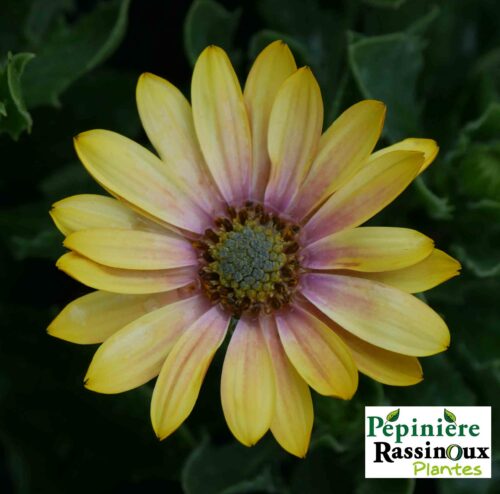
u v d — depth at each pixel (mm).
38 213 254
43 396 248
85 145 199
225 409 199
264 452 243
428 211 238
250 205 213
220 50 205
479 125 236
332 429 231
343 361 198
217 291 212
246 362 205
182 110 208
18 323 246
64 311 201
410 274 204
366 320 203
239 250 211
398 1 241
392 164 201
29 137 255
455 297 246
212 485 233
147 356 202
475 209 237
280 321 210
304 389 202
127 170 203
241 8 260
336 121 205
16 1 257
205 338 208
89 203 204
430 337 199
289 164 209
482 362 244
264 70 207
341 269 208
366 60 236
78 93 257
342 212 206
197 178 210
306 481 246
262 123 209
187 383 199
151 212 205
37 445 252
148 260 204
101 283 197
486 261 239
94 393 242
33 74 240
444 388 245
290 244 212
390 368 202
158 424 195
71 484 252
